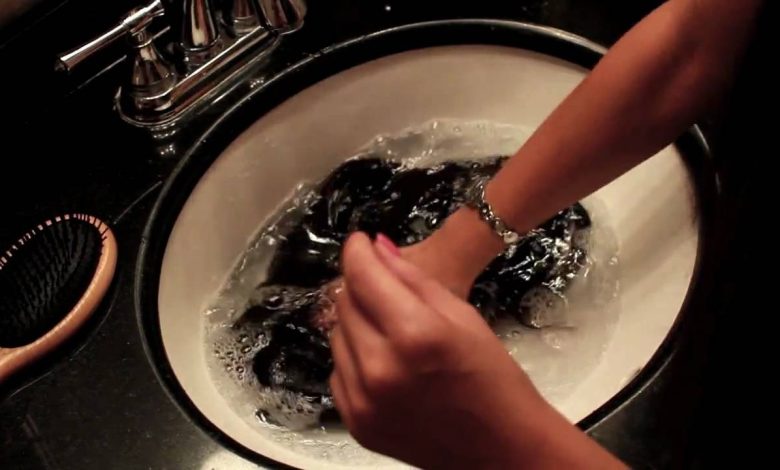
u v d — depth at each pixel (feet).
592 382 3.01
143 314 2.93
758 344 2.39
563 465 2.17
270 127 3.34
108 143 3.18
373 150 3.52
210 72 3.27
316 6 3.40
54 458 2.73
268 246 3.39
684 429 2.60
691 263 2.98
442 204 3.41
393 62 3.41
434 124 3.52
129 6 3.23
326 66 3.34
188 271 3.18
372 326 2.14
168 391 2.81
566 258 3.26
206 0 3.20
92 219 3.00
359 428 2.20
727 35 2.70
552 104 3.44
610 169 2.86
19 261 2.90
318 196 3.47
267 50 3.34
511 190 2.86
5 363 2.79
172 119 3.22
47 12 3.09
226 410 3.01
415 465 2.25
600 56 3.28
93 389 2.81
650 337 2.93
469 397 2.13
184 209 3.16
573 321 3.16
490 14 3.35
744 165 2.54
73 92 3.23
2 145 3.14
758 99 2.44
